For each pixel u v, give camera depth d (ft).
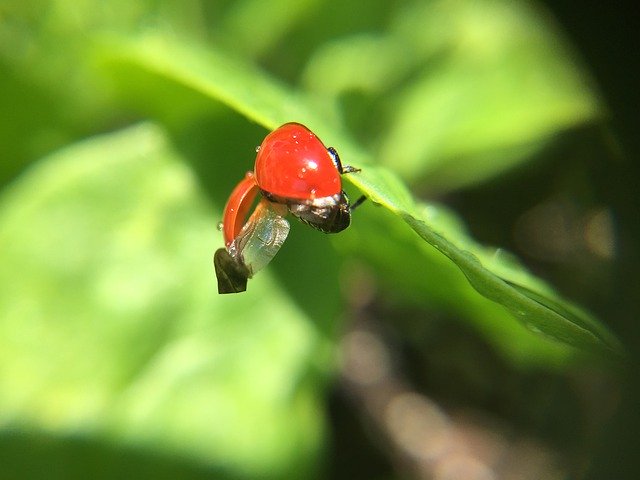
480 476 0.20
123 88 0.17
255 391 0.17
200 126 0.18
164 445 0.16
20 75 0.19
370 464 0.21
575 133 0.20
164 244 0.18
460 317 0.18
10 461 0.16
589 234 0.20
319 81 0.20
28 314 0.17
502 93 0.20
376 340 0.22
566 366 0.18
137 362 0.17
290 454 0.16
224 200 0.18
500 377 0.21
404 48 0.20
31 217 0.18
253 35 0.20
